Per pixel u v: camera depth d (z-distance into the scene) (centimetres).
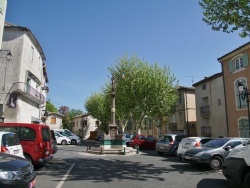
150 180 926
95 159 1584
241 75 2480
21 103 2511
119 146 2156
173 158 1736
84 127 6888
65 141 3397
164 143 1945
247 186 738
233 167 780
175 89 3294
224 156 1200
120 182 881
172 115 4006
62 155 1845
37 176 973
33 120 2933
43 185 817
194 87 3600
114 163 1390
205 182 902
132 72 3194
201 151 1220
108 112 3925
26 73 2608
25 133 1088
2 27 1834
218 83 2891
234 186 841
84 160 1520
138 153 2105
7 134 859
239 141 1270
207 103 3152
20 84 2447
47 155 1138
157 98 3067
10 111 2383
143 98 3114
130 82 3133
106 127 5075
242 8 1087
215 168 1184
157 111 3173
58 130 3528
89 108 5269
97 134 6781
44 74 3816
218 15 1149
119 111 3434
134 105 3173
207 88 3097
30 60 2766
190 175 1046
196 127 3419
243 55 2455
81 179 924
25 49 2573
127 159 1614
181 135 1966
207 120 3122
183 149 1540
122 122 3981
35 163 1069
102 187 800
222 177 1004
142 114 3334
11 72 2442
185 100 3684
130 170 1148
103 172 1082
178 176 1020
